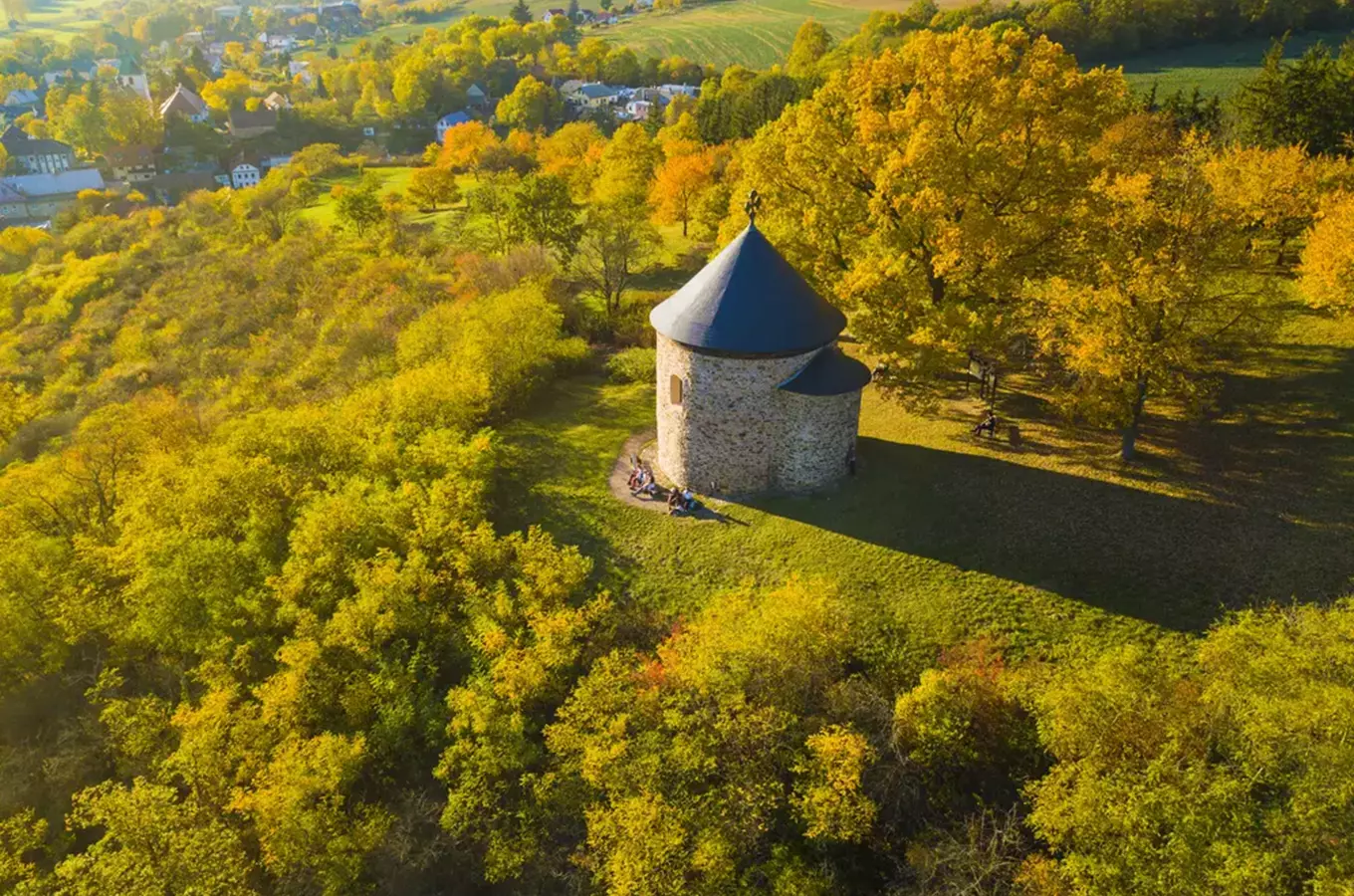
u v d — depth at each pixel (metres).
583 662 25.20
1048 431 33.34
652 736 21.00
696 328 29.27
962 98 33.25
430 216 91.19
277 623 27.33
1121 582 24.84
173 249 90.38
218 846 21.61
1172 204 27.42
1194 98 62.06
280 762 21.95
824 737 19.56
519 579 26.84
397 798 23.67
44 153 157.62
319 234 83.19
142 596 28.47
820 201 37.97
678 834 18.86
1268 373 34.84
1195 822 16.25
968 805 20.30
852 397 30.59
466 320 45.12
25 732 29.47
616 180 76.81
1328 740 16.05
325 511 28.95
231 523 31.11
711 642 21.75
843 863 20.22
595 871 19.98
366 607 25.27
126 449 40.38
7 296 85.00
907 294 33.53
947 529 28.16
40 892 22.14
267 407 47.03
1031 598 24.77
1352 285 31.50
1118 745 18.23
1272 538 25.61
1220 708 18.03
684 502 31.06
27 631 30.33
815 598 22.44
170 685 29.09
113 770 27.33
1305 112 52.75
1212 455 30.14
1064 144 34.50
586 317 53.12
